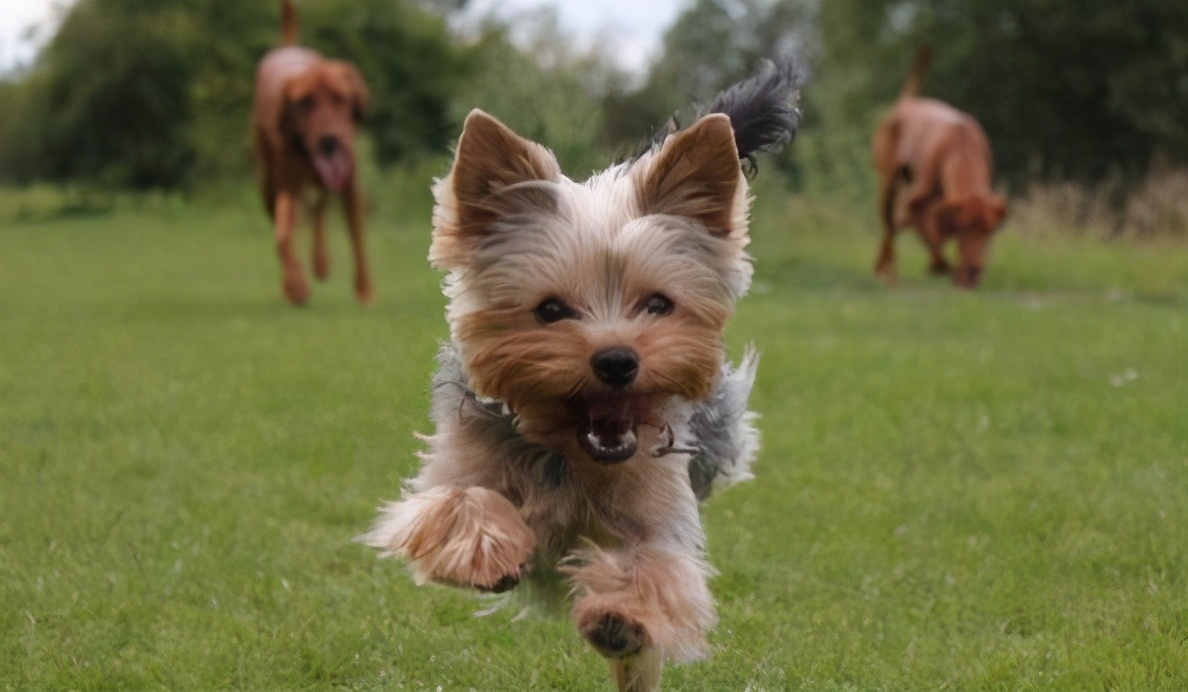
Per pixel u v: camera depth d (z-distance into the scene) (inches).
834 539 81.0
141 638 71.5
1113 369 131.1
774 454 94.6
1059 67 351.9
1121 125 353.4
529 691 68.9
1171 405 109.5
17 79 528.1
